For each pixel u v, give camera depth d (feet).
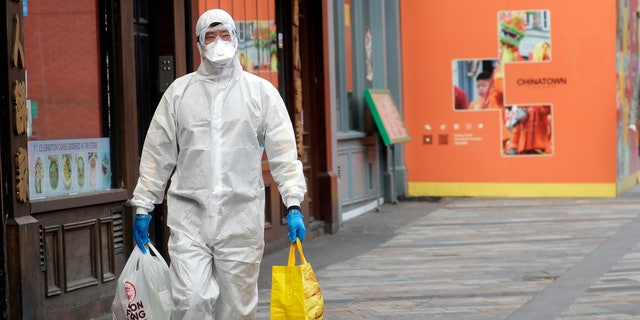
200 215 23.93
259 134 24.40
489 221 59.52
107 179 35.42
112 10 35.53
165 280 24.47
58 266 32.12
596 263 44.04
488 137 71.46
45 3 33.09
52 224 31.91
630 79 77.77
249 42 47.37
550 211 63.36
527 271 42.39
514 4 70.44
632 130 73.56
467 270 43.06
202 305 23.50
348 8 63.36
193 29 40.88
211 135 23.84
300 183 24.11
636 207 64.03
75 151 33.86
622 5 73.56
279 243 49.39
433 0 71.72
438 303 35.99
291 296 22.95
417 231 56.03
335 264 45.44
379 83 68.49
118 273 35.22
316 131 55.36
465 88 71.67
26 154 30.48
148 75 39.42
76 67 34.22
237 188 23.93
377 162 66.03
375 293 38.29
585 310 34.01
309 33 55.26
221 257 23.99
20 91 30.12
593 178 70.23
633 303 35.04
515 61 70.79
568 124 70.33
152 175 24.45
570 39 69.97
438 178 72.43
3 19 29.66
